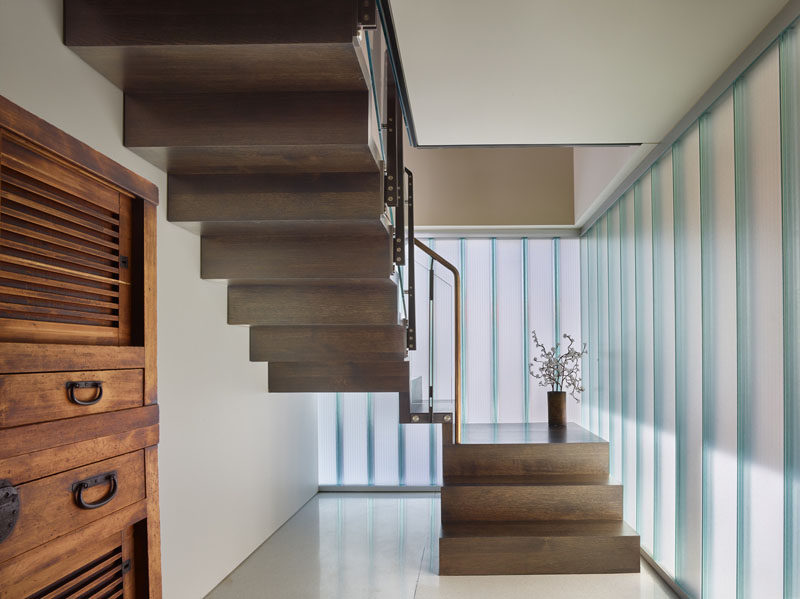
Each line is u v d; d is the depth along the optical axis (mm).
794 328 2490
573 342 6320
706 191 3414
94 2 2252
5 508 1391
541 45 2961
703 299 3410
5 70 1964
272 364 4926
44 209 1627
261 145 2629
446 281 6547
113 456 1820
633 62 3117
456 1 2602
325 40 2184
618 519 4555
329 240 3541
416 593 3850
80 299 1766
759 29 2795
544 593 3854
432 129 4090
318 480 6707
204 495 3689
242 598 3727
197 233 3492
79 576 1663
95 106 2457
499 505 4574
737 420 3000
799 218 2461
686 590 3676
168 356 3227
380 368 4879
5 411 1437
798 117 2479
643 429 4504
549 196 6496
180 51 2268
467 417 6598
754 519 2840
